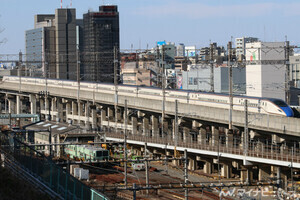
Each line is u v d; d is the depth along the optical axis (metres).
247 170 105.00
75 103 186.12
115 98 156.75
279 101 114.12
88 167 110.06
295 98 174.75
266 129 105.31
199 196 89.94
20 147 71.00
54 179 60.16
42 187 58.22
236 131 133.12
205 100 133.50
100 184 91.88
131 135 137.62
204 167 118.38
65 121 194.12
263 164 100.44
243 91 188.88
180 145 118.50
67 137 120.94
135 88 158.50
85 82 181.50
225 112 115.19
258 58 165.62
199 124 126.12
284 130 101.12
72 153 116.56
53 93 190.00
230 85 121.88
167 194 91.06
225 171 111.94
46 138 123.31
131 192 91.94
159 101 138.00
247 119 101.88
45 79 192.75
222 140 129.62
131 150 130.00
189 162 122.81
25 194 51.12
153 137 132.50
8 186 51.06
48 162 61.53
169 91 147.25
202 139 126.44
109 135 138.38
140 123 159.00
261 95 170.75
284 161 91.62
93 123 171.25
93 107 171.75
